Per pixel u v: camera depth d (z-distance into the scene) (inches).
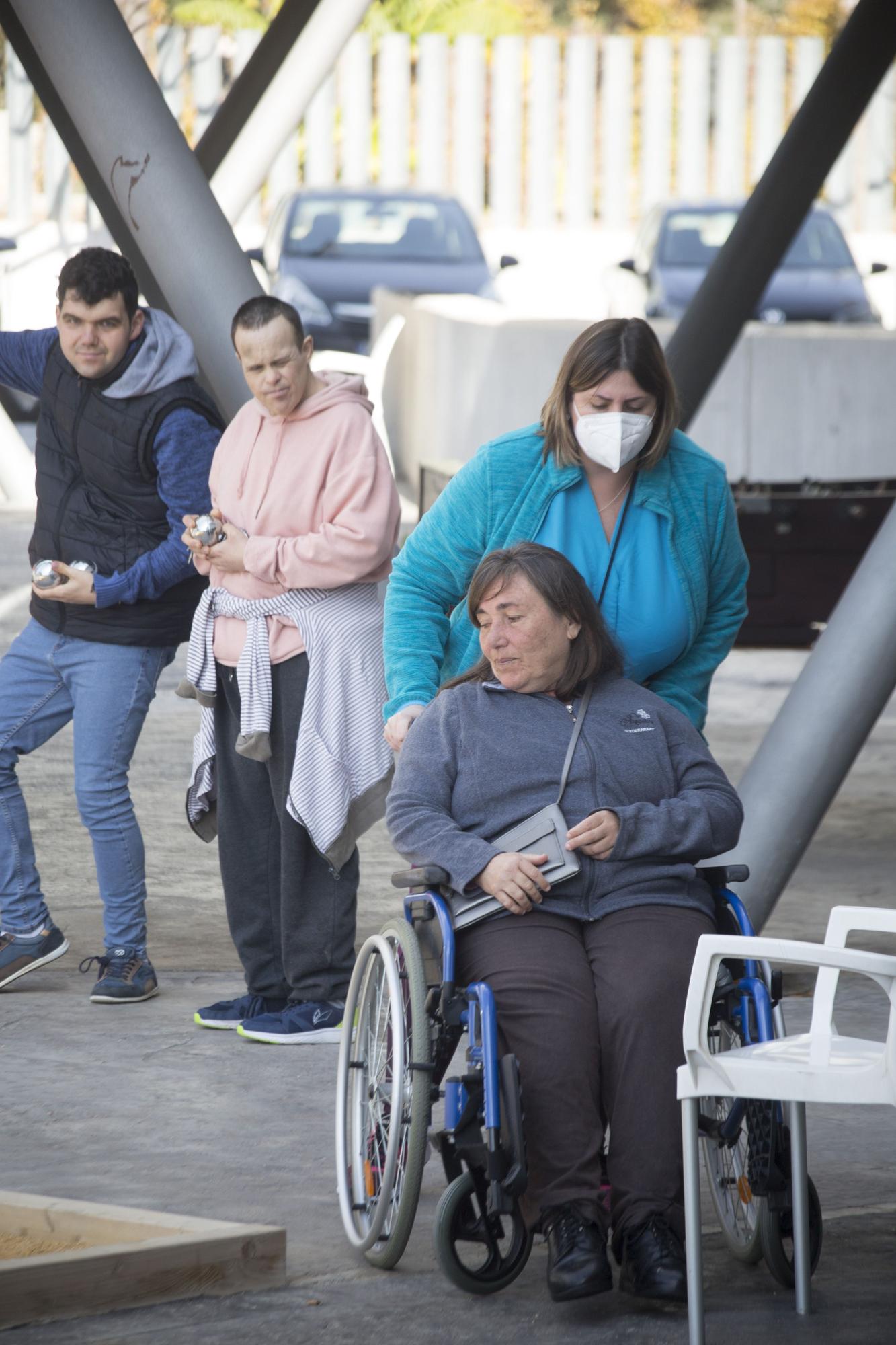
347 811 599.8
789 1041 426.3
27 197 2388.0
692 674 525.3
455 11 3201.3
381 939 458.3
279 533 602.2
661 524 508.7
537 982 441.7
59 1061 597.6
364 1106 467.2
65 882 828.6
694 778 477.7
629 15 3538.4
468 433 1827.0
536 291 2554.1
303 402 605.3
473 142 2568.9
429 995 452.8
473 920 451.8
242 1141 530.0
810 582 1040.8
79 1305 408.5
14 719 650.2
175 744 1076.5
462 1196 426.6
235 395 714.2
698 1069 402.0
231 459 612.4
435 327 1860.2
